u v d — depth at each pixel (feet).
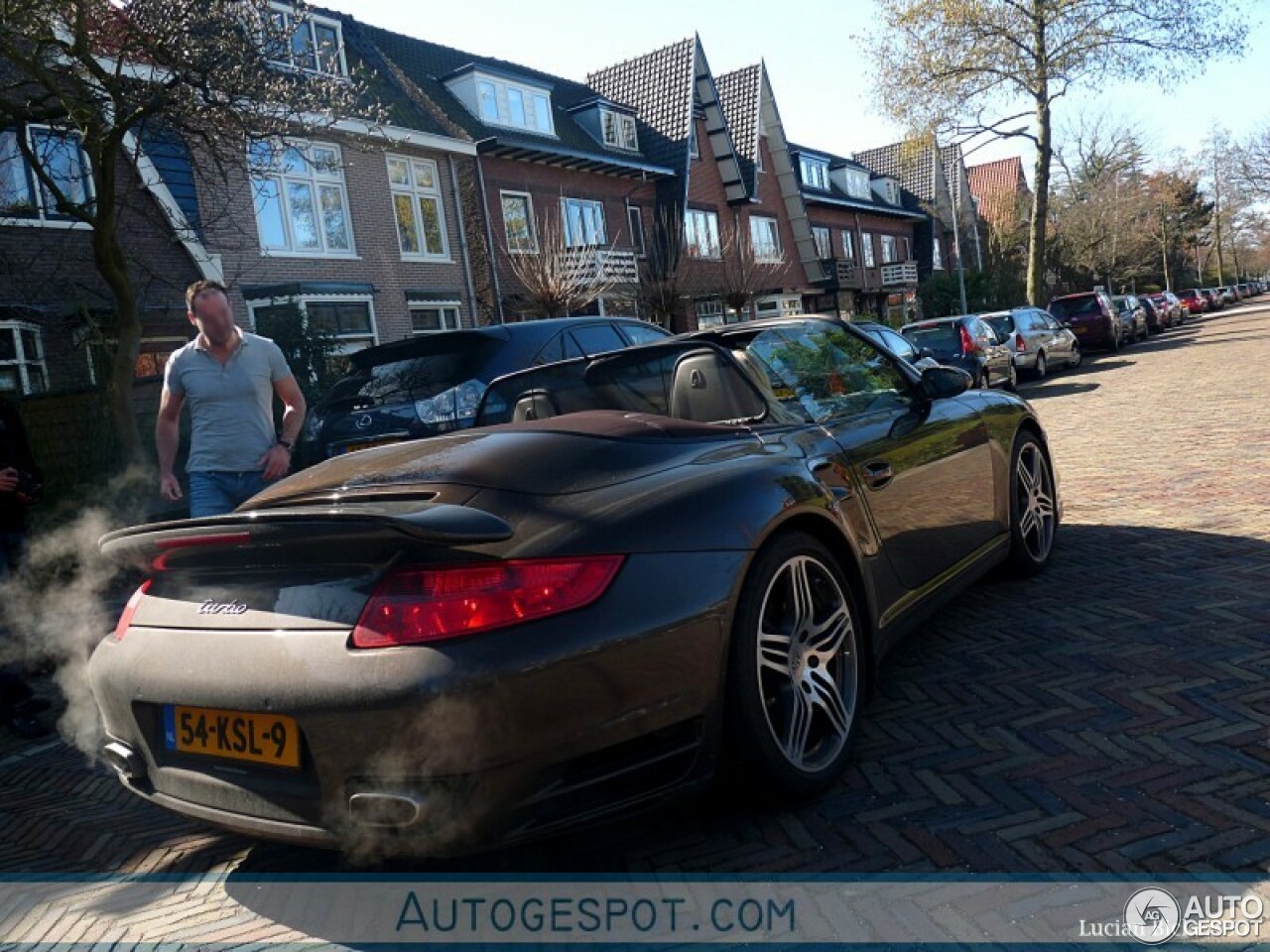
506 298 68.13
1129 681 10.93
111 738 8.75
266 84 25.63
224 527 7.45
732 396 10.99
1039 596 14.53
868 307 132.05
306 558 7.49
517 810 7.00
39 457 25.31
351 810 7.07
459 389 19.03
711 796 9.19
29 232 39.68
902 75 83.46
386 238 59.93
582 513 7.82
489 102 71.72
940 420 13.35
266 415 15.94
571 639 7.09
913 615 11.68
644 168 81.35
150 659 8.08
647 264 80.84
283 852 9.48
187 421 29.86
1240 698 10.12
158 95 24.17
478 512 7.36
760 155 108.37
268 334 40.11
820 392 12.12
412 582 7.12
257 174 29.19
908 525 11.73
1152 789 8.56
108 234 25.57
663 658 7.54
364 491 8.54
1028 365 60.85
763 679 8.82
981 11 79.51
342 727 6.96
